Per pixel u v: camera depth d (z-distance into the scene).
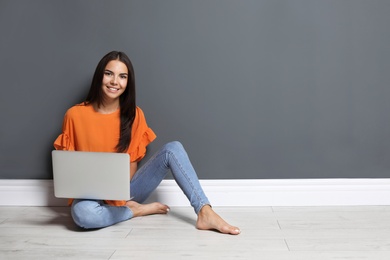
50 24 2.57
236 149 2.59
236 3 2.54
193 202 2.16
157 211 2.41
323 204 2.59
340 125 2.58
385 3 2.54
